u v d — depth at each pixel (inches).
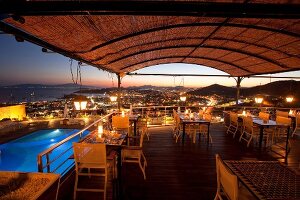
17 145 506.6
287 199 78.8
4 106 725.3
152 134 338.0
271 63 308.8
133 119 293.6
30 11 86.8
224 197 144.5
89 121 658.8
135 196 147.6
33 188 74.6
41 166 118.0
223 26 194.5
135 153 178.5
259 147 253.1
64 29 131.0
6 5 85.5
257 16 99.2
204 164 208.5
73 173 162.4
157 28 185.9
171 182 168.7
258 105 429.4
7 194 70.9
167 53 318.3
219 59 348.8
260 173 102.6
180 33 218.5
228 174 90.6
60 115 804.6
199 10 91.6
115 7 88.7
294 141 303.6
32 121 681.0
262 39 226.5
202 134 337.4
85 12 95.3
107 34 166.4
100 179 169.5
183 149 257.9
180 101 405.7
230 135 334.3
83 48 175.0
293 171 105.2
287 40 216.8
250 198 107.7
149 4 89.5
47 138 588.7
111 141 166.1
